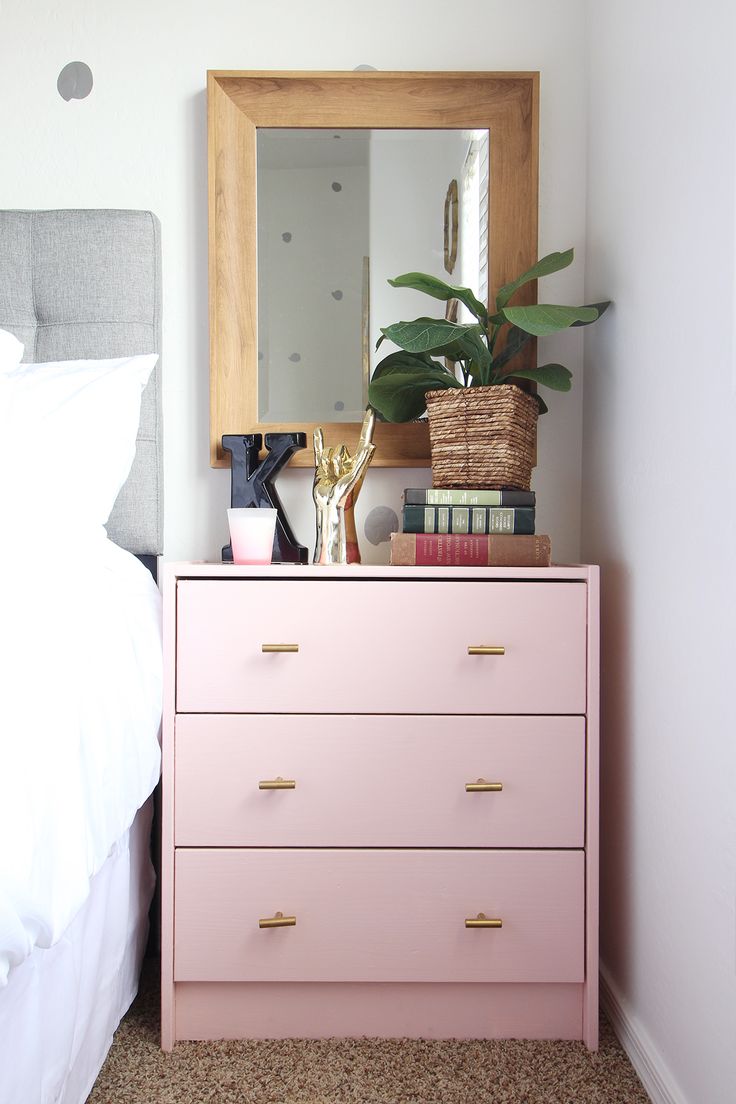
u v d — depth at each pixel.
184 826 1.43
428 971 1.43
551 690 1.43
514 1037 1.45
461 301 1.72
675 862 1.27
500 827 1.43
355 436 1.80
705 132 1.17
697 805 1.19
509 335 1.72
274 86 1.76
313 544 1.82
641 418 1.43
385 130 1.78
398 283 1.60
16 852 0.82
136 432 1.56
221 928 1.42
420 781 1.43
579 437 1.81
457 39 1.79
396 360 1.72
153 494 1.74
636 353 1.46
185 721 1.42
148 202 1.79
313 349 1.79
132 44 1.79
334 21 1.79
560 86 1.79
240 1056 1.39
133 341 1.72
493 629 1.43
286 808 1.43
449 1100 1.28
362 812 1.43
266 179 1.78
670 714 1.29
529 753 1.43
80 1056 1.18
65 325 1.73
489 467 1.57
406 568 1.44
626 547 1.50
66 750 0.99
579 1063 1.38
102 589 1.30
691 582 1.22
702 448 1.18
